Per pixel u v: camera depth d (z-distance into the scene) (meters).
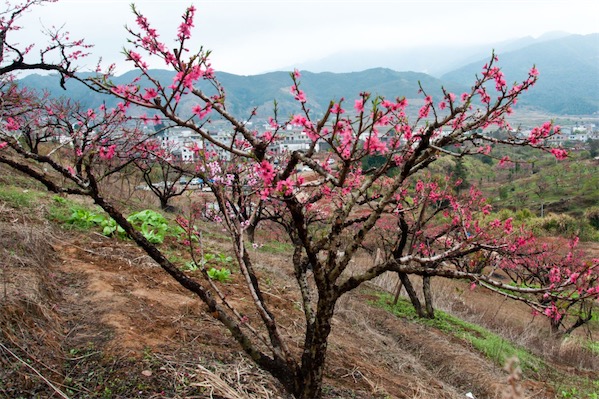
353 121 2.91
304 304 4.09
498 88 3.28
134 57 2.82
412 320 10.19
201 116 3.12
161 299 5.32
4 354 3.34
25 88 10.65
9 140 3.08
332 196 4.32
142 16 2.78
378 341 7.80
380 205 3.39
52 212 7.75
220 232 13.81
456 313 12.56
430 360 8.06
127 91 2.91
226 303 3.65
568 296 3.36
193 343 4.43
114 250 6.74
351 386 4.99
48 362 3.52
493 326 12.51
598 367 10.67
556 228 31.05
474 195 10.74
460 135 3.35
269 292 7.50
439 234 10.09
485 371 7.70
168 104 2.89
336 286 3.53
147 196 18.12
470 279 3.56
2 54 4.79
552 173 61.31
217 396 3.60
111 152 3.51
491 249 3.86
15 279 4.38
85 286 5.20
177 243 8.40
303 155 3.16
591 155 69.06
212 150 4.02
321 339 3.60
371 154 3.19
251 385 3.92
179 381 3.66
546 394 7.64
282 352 3.85
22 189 9.21
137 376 3.60
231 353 4.49
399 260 3.52
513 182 63.22
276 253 13.98
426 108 3.57
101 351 3.86
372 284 13.31
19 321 3.73
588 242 27.02
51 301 4.55
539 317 14.95
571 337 12.97
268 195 3.17
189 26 2.70
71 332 4.14
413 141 3.29
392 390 5.40
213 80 3.25
